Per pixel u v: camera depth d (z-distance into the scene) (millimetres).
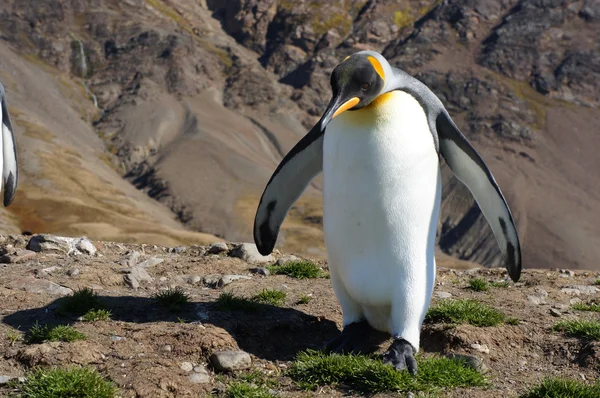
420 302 5980
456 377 5633
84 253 9336
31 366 5535
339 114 5949
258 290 7941
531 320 7105
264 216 6973
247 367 5824
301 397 5328
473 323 6855
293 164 6695
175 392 5297
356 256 6027
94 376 5164
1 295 7039
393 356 5711
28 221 155000
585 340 6520
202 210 197000
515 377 5918
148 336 6043
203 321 6488
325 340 6746
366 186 5809
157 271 8805
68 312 6570
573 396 5293
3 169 8000
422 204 5891
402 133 5738
